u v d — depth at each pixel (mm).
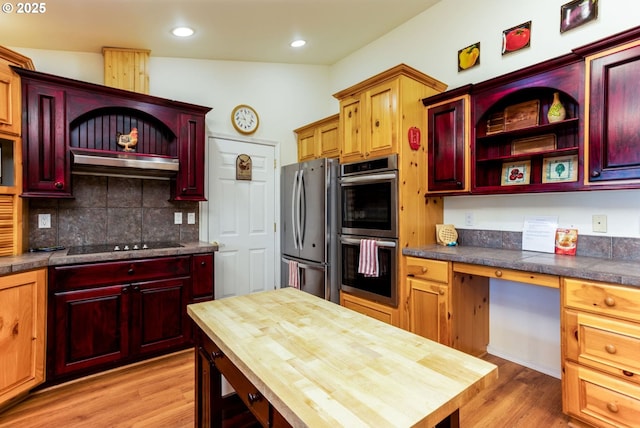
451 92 2533
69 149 2445
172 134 2947
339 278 3166
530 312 2475
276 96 3896
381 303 2752
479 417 1891
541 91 2250
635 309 1518
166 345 2590
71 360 2219
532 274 1911
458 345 2371
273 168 3895
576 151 2094
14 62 2215
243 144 3676
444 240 2719
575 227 2201
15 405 2002
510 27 2498
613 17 2023
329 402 740
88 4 2160
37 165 2307
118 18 2396
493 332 2688
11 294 1928
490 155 2564
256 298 1599
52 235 2643
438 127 2654
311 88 4141
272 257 3877
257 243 3768
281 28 2961
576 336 1723
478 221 2707
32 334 2039
